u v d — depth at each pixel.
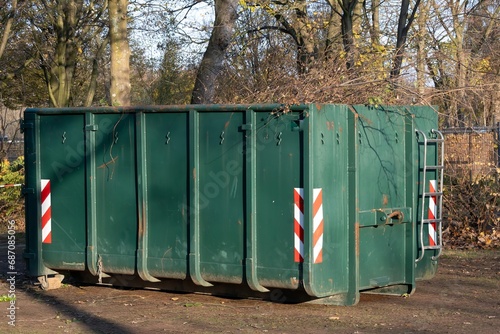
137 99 22.33
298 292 7.88
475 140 13.05
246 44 17.12
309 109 7.02
